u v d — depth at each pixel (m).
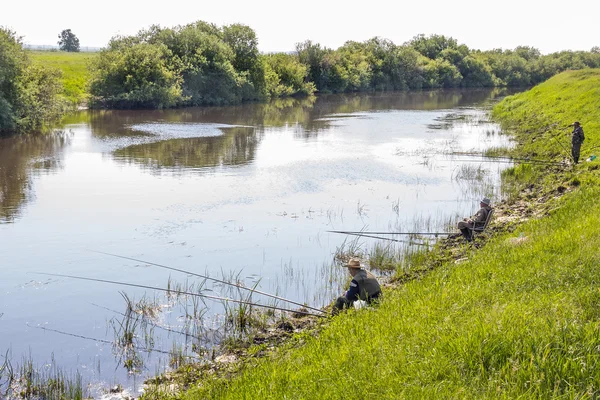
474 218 16.62
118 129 45.16
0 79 40.69
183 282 14.08
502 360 6.39
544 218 15.70
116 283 14.01
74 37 159.00
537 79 144.62
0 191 23.84
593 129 30.05
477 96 97.12
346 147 36.59
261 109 67.00
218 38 78.69
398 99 87.50
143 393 8.97
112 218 19.89
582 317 7.27
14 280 14.21
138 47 65.44
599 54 154.62
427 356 6.80
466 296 9.12
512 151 32.91
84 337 11.16
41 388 9.13
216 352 10.45
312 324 11.41
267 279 14.27
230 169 28.97
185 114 59.38
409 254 15.62
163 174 27.55
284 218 20.05
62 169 28.62
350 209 21.31
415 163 30.84
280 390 6.99
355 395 6.28
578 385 5.72
